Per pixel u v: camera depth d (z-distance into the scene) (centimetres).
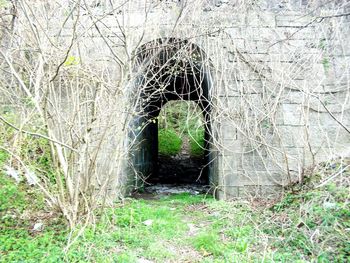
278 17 801
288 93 775
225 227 598
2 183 640
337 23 785
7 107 641
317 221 534
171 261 488
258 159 763
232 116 760
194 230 604
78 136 517
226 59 771
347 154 719
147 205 742
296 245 504
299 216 559
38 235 529
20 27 555
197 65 849
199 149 1686
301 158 753
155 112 1289
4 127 615
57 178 527
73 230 518
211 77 780
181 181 1198
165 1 729
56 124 555
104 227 549
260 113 761
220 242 536
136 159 963
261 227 577
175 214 696
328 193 591
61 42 575
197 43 760
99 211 614
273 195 743
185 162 1541
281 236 541
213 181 883
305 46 786
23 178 654
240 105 763
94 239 513
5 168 642
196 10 753
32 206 624
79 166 515
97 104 536
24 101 631
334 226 508
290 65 776
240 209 683
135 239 532
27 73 592
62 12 610
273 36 789
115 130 582
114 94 539
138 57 727
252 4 798
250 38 787
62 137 520
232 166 764
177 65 809
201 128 1662
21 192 642
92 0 627
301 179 698
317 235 502
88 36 597
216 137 781
